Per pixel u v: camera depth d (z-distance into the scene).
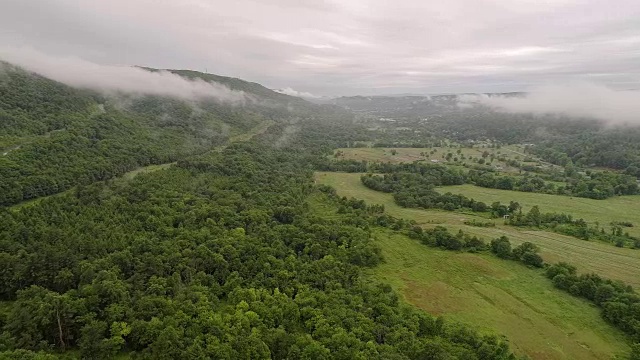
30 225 119.00
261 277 110.31
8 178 139.38
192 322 88.56
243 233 135.00
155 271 105.75
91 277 98.00
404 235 161.00
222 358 78.38
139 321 86.19
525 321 108.38
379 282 124.56
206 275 108.62
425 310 111.50
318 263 121.62
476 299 118.31
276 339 85.56
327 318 93.88
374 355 82.00
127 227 127.75
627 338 101.62
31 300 87.88
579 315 110.94
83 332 83.25
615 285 120.38
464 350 88.38
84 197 142.25
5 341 78.69
